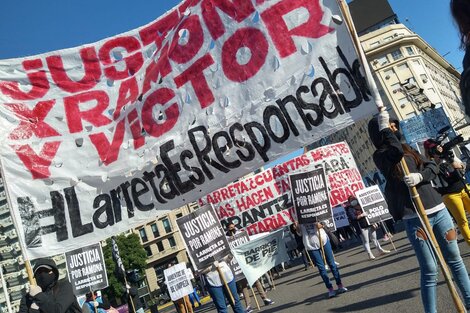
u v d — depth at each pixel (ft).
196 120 16.19
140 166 17.04
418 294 20.80
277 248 44.88
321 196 29.94
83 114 17.76
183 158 16.39
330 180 68.33
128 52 17.56
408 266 30.35
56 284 15.15
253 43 15.03
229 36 15.52
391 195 13.83
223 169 15.70
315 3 13.97
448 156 21.21
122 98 17.53
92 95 17.81
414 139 60.75
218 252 26.53
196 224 27.20
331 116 13.66
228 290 25.21
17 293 240.53
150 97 17.01
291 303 32.94
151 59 17.22
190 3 16.47
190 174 16.31
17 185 17.42
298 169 67.21
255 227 66.59
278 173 67.31
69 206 17.42
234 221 67.05
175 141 16.53
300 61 14.21
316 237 28.73
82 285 36.86
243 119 15.25
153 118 16.97
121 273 49.03
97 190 17.49
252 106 15.06
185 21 16.43
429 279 13.44
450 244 13.62
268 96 14.73
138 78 17.39
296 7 14.23
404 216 13.55
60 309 14.51
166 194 16.71
